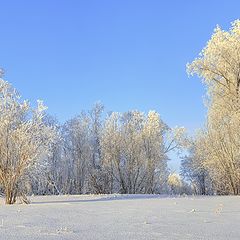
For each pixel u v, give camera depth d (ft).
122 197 82.58
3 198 74.02
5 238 22.74
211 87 93.20
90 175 172.96
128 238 22.95
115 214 39.63
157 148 169.78
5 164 66.90
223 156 95.91
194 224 30.50
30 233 25.05
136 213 40.65
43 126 72.43
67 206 51.72
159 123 172.76
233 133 92.79
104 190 171.01
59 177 167.73
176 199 67.21
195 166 111.34
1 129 67.56
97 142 178.19
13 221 32.73
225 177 97.19
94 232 25.68
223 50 88.33
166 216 37.19
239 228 27.94
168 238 23.00
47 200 73.87
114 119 173.37
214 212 41.50
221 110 91.81
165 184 180.45
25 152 67.51
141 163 169.68
